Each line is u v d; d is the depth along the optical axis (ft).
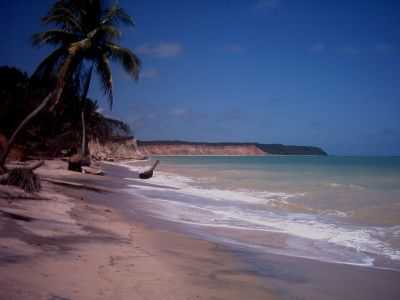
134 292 13.24
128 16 75.72
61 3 71.82
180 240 23.44
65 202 31.94
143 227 26.73
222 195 54.19
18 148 101.19
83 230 22.30
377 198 50.49
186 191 59.00
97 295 12.44
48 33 71.26
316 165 197.57
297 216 36.76
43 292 11.82
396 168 154.81
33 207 26.37
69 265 15.05
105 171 99.25
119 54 74.28
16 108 113.80
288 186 69.21
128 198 44.68
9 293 11.20
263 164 217.56
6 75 134.00
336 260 21.29
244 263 19.26
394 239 26.66
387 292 16.14
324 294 15.52
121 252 18.35
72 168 75.87
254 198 50.78
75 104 98.53
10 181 31.73
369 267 19.97
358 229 30.32
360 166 182.91
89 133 159.12
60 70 65.31
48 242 18.13
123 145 269.85
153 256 18.45
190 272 16.56
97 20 74.49
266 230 29.58
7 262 14.07
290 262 20.16
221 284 15.47
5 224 19.93
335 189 63.16
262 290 15.29
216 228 29.60
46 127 123.65
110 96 74.95
